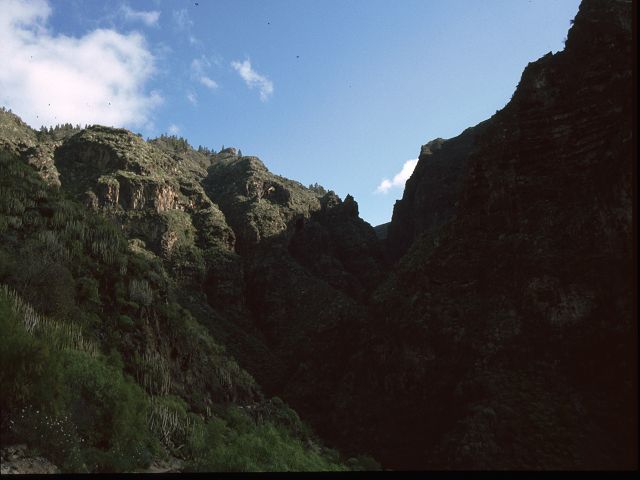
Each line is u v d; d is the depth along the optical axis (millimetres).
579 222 52188
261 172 140500
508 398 44406
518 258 55375
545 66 65312
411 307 63438
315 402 65125
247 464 21594
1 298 17172
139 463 16531
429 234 80625
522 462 38594
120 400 17750
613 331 43938
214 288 97625
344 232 131625
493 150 65750
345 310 83000
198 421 25844
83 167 109375
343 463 41344
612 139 53312
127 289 30734
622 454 36594
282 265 108500
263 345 84875
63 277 23781
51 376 14172
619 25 59594
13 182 32312
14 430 11859
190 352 34469
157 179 109500
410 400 54844
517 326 50188
